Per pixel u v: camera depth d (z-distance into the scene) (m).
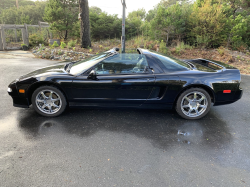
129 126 3.43
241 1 13.95
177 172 2.30
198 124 3.58
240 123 3.66
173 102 3.66
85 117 3.71
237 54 10.96
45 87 3.48
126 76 3.50
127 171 2.29
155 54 3.74
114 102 3.64
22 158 2.45
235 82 3.59
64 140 2.90
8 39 16.30
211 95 3.73
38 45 15.95
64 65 4.29
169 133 3.22
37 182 2.07
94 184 2.07
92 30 16.84
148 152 2.68
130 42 14.45
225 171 2.35
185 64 3.91
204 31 11.93
